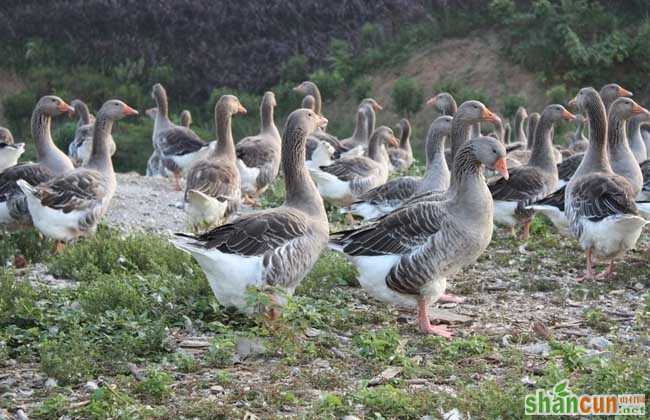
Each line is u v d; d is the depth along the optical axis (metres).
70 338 9.16
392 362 8.75
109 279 10.92
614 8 39.97
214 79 39.78
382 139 20.02
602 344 9.27
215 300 10.33
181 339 9.52
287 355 8.85
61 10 40.12
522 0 40.75
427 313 10.30
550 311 10.84
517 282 12.28
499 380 8.18
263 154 18.59
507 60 38.25
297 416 7.21
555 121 15.25
